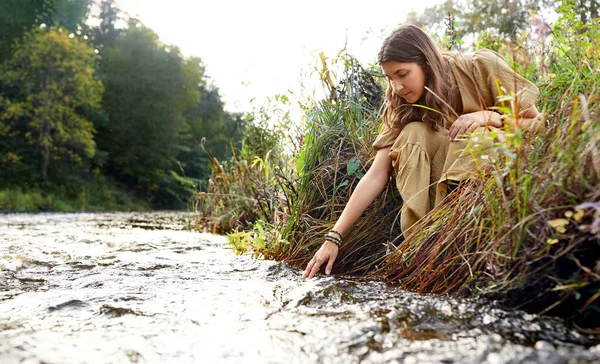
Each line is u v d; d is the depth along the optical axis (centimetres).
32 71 2045
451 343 89
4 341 95
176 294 143
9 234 414
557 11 194
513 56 231
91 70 2114
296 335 98
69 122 2156
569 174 103
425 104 177
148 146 2934
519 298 110
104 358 87
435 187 171
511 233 113
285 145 306
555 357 76
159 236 389
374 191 178
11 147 2145
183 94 3253
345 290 139
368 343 91
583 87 155
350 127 231
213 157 520
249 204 413
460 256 133
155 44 3180
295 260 206
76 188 2273
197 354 89
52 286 162
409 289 142
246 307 125
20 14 2420
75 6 2791
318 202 219
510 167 116
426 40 172
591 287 99
